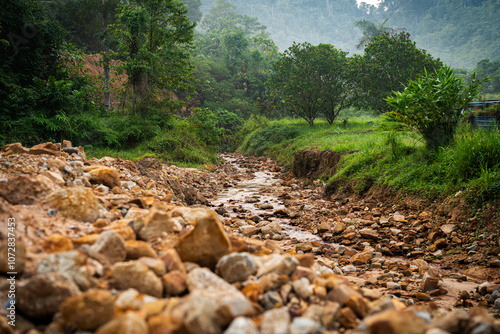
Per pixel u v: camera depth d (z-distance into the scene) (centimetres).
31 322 204
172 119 1833
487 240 551
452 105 812
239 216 838
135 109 1689
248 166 1948
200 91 4506
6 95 1128
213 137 2012
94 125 1350
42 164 463
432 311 282
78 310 186
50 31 1444
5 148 576
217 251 290
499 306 356
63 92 1241
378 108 2142
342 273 501
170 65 1742
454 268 516
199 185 1209
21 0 1307
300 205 970
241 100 4650
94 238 273
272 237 676
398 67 2081
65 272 215
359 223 732
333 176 1062
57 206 314
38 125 1117
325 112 2462
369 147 1124
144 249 277
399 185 814
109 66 1764
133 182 633
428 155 830
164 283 241
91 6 2317
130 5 1753
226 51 5772
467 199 625
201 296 202
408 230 661
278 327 192
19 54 1350
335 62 2325
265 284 259
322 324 220
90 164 660
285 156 1942
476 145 692
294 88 2388
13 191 304
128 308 206
